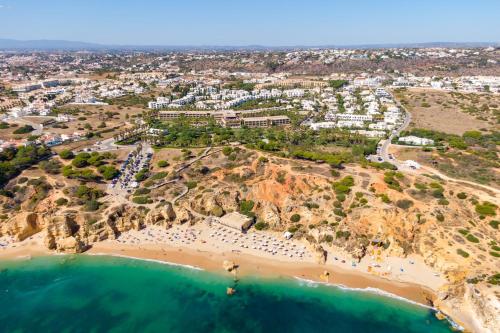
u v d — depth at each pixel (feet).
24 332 334.24
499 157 619.26
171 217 489.67
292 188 507.71
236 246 443.73
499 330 307.17
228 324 340.39
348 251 416.87
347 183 494.18
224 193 516.32
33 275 408.26
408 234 421.59
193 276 401.08
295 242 446.60
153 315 352.28
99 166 596.70
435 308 348.59
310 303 361.71
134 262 425.28
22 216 467.11
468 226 413.59
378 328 330.95
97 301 369.50
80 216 472.03
